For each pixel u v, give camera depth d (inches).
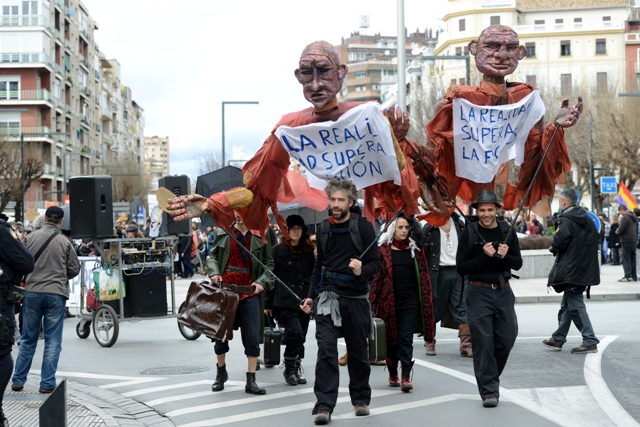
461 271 300.4
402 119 309.1
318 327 285.9
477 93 323.6
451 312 418.3
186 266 1129.4
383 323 302.7
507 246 294.2
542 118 330.3
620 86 2178.9
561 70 3233.3
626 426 270.8
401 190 317.1
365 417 287.0
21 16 2881.4
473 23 3243.1
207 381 366.3
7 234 279.0
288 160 324.5
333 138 308.0
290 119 317.4
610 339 456.8
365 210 329.4
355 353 287.6
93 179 503.2
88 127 3732.8
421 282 332.8
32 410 307.3
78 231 502.9
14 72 2910.9
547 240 946.7
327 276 287.3
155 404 320.5
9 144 2222.0
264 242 345.4
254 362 335.9
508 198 349.4
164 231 550.3
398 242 334.0
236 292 337.7
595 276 411.8
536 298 691.4
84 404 316.5
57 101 3102.9
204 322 334.0
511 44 320.5
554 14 3395.7
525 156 333.4
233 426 280.8
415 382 349.7
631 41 3213.6
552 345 426.3
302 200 385.7
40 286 342.3
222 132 1596.9
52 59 3034.0
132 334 553.3
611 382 342.3
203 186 615.8
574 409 295.3
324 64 302.0
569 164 331.3
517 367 378.6
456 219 417.1
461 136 322.7
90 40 3855.8
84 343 512.4
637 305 638.5
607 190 1389.0
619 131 1801.2
